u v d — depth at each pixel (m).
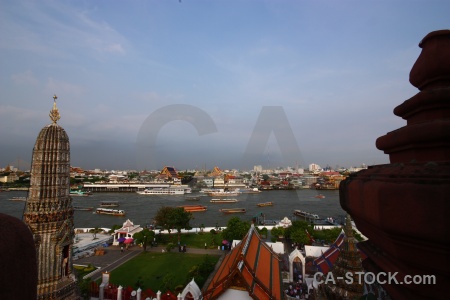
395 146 4.10
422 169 3.07
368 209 3.58
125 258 50.19
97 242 60.59
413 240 2.94
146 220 92.56
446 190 2.62
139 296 31.47
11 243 2.69
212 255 51.84
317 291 22.94
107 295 33.06
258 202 119.75
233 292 19.67
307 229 61.16
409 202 2.87
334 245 38.41
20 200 128.00
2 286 2.56
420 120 3.89
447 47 3.66
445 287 3.03
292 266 40.69
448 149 3.30
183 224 59.81
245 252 21.47
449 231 2.57
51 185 21.25
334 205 114.62
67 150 22.61
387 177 3.46
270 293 19.73
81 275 39.81
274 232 61.84
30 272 2.89
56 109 22.64
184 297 29.03
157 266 45.56
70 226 21.86
